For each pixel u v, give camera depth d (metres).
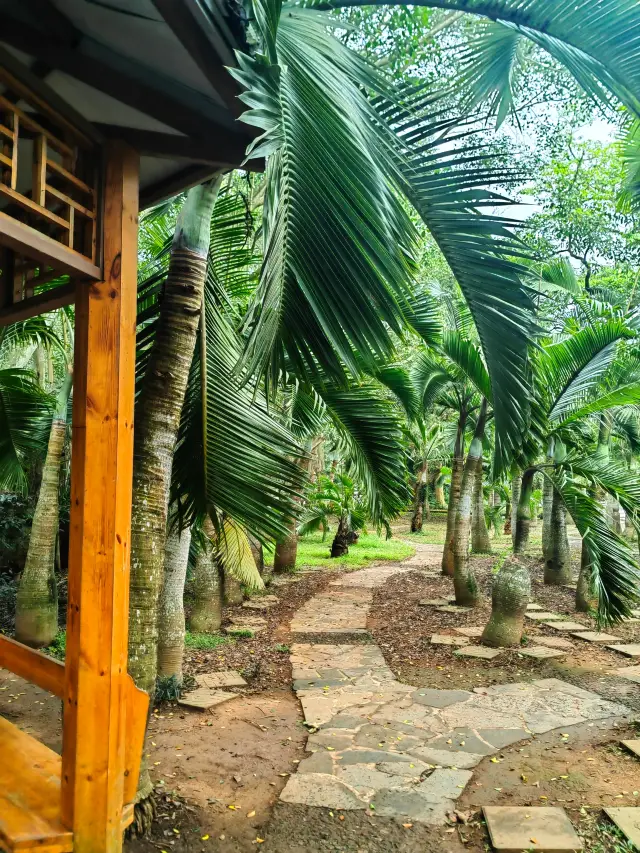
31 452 7.81
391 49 5.22
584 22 2.83
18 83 2.00
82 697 2.36
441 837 3.23
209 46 2.02
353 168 2.25
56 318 7.31
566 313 10.30
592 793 3.68
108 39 2.19
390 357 2.67
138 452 3.39
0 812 2.44
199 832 3.20
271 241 2.03
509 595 7.15
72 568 2.42
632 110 3.05
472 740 4.47
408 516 28.25
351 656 6.75
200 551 6.77
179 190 3.05
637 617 8.46
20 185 3.06
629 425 12.17
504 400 3.43
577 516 6.50
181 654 5.47
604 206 9.72
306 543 18.36
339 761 4.09
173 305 3.48
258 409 4.11
